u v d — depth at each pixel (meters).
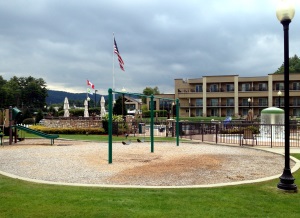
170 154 12.99
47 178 8.19
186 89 66.75
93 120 27.44
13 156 12.59
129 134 24.80
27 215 4.84
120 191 6.38
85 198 5.79
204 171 9.11
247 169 9.48
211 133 23.34
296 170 8.92
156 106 59.53
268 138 19.64
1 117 19.61
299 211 5.19
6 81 124.50
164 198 5.87
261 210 5.22
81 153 13.40
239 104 61.97
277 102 59.44
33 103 122.44
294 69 103.31
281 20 6.64
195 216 4.87
